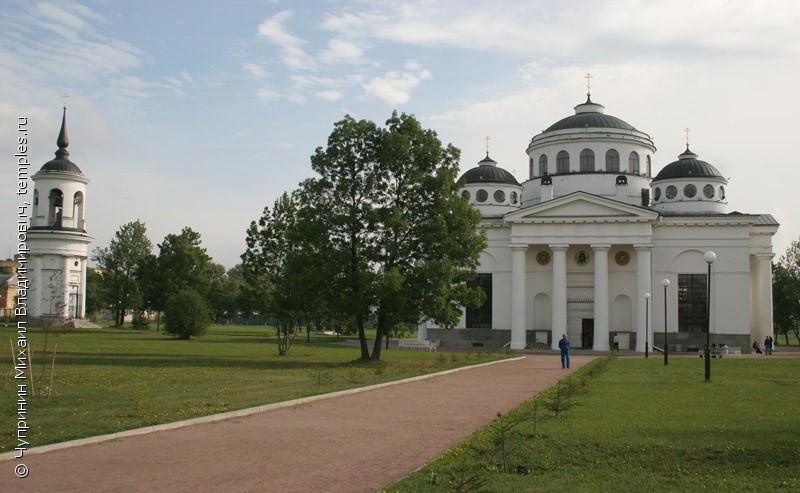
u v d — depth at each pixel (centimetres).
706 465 1409
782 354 7169
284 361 4528
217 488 1229
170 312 7750
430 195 4650
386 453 1536
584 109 8731
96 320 12644
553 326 7394
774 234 8012
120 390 2575
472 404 2370
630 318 7638
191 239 10644
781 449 1555
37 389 2578
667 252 7638
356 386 2825
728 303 7475
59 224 9550
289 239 4712
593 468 1388
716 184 8088
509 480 1288
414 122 4691
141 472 1336
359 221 4522
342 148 4609
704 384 3158
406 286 4369
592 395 2619
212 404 2202
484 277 7988
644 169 8400
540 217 7475
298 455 1504
